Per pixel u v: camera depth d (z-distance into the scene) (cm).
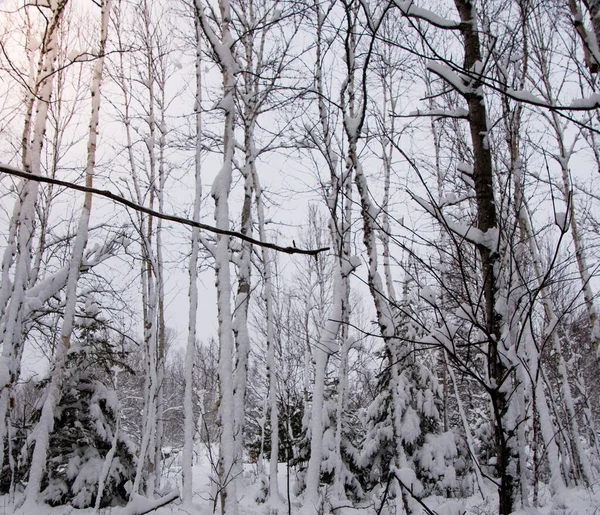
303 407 1305
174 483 1391
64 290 1296
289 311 1410
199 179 981
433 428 1267
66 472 1020
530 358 530
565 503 812
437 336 263
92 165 1040
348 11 313
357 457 1228
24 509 850
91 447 1075
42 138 921
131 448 1097
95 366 1174
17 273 883
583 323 1404
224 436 632
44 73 923
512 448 381
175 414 2328
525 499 525
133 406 1769
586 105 230
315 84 834
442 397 1301
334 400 1408
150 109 1379
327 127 699
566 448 1213
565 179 903
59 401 977
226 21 798
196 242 958
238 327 1042
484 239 333
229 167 736
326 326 968
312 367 1407
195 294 939
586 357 1673
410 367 1298
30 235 912
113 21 1377
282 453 1411
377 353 1248
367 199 673
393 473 258
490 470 1223
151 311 1028
